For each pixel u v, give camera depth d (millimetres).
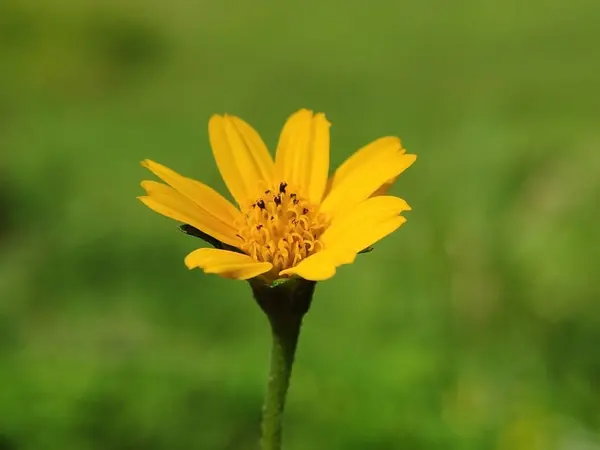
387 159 204
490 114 476
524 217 337
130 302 332
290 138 211
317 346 281
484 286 295
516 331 281
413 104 549
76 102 628
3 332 319
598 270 293
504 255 307
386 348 279
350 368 270
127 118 562
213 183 455
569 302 286
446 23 723
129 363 271
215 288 343
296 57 693
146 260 357
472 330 285
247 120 576
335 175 208
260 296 198
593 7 716
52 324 325
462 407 264
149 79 681
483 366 274
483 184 362
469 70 610
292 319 198
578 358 272
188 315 324
